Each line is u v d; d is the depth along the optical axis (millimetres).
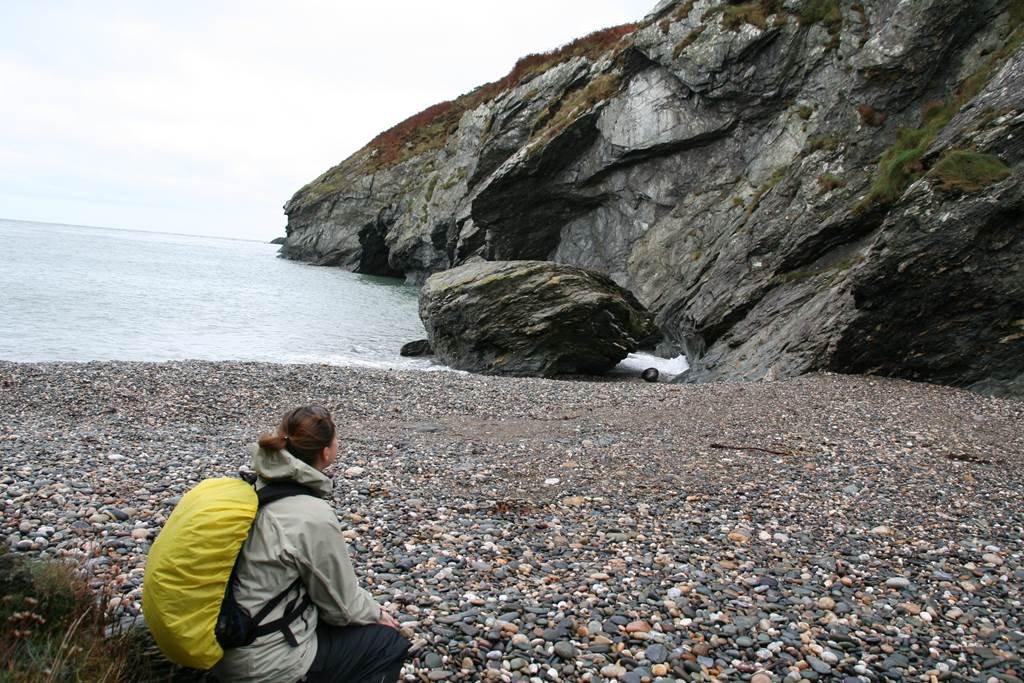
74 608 4105
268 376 17906
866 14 29609
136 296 42406
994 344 16094
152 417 13422
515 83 54219
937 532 7703
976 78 22406
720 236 30156
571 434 12758
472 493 8922
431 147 88250
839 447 11102
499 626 5270
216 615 3225
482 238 53500
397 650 3752
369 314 43531
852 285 17703
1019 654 5250
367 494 8641
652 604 5832
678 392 17719
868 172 24578
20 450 9430
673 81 35094
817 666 4922
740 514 8180
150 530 6695
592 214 40312
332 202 95062
